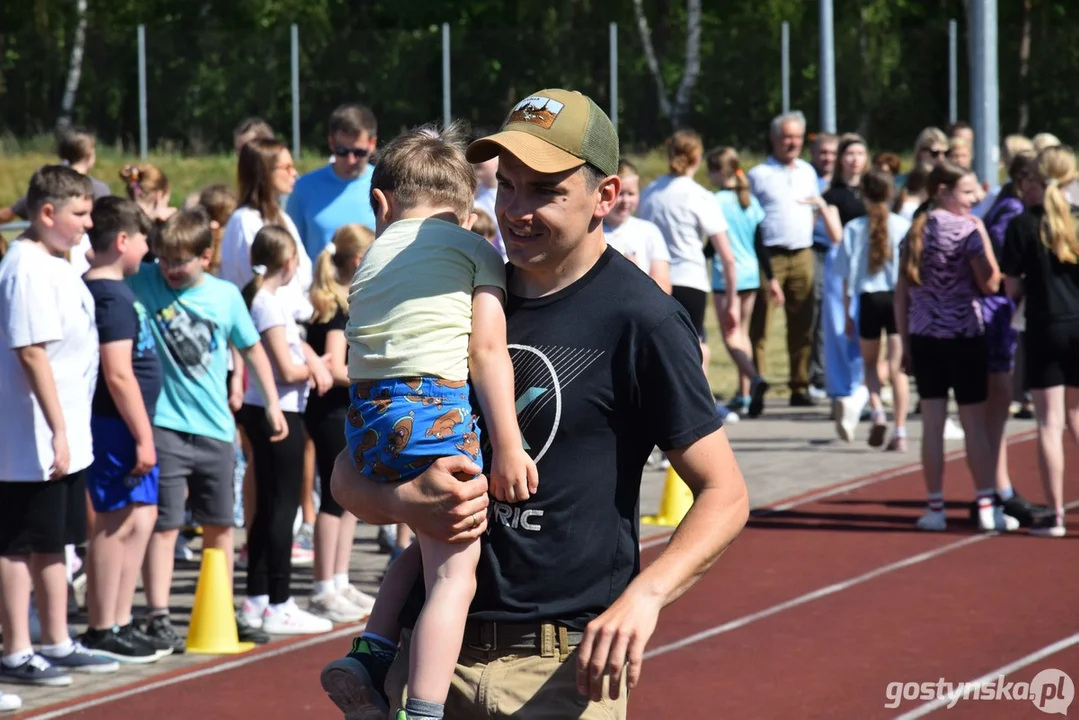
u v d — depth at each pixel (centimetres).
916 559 1270
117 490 988
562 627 484
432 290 482
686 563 466
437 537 480
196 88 4884
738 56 5059
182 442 1024
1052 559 1261
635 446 486
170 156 4662
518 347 484
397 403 480
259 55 4912
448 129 558
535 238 472
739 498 479
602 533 482
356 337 493
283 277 1071
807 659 995
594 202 477
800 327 2055
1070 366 1333
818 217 2073
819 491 1552
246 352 1028
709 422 477
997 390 1371
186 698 931
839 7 5672
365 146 1338
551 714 481
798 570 1238
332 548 1110
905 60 5094
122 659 1001
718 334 2797
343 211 1342
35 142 4738
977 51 2183
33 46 5050
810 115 5028
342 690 510
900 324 1375
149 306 1015
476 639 489
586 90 4962
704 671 971
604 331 478
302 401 1081
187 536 1408
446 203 511
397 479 482
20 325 905
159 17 6138
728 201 1917
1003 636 1039
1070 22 5662
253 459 1078
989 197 1964
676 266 1709
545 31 4941
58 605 971
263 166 1199
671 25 5716
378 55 4953
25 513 943
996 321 1352
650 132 5038
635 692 929
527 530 480
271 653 1032
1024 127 5247
